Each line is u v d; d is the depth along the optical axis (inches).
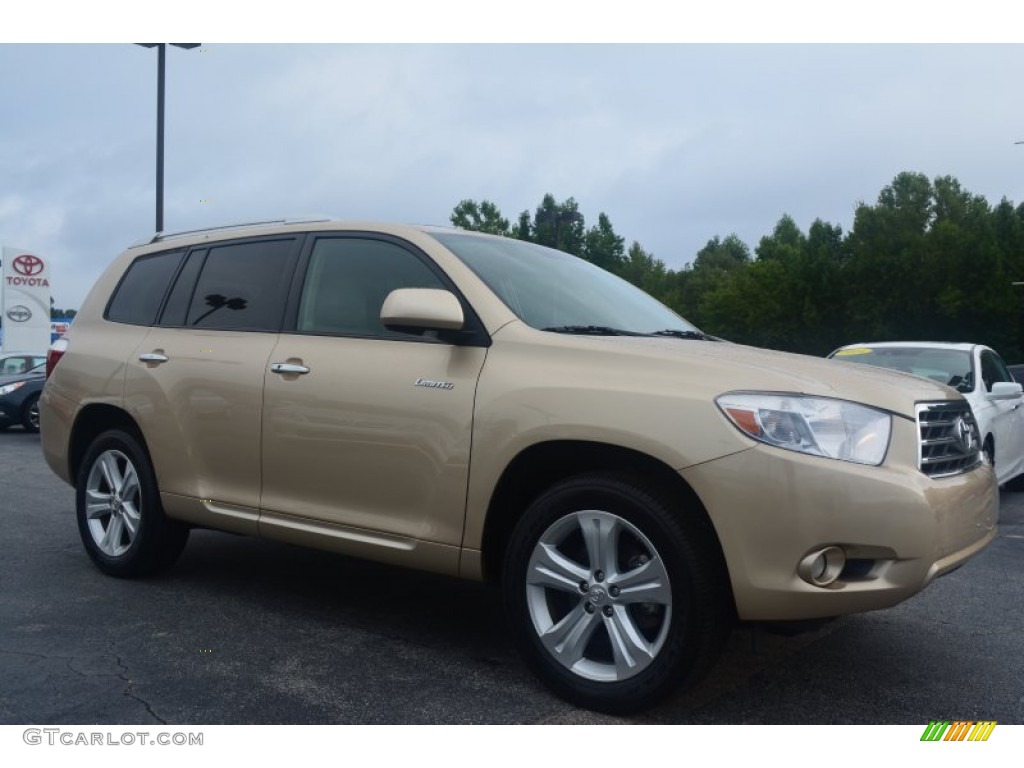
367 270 165.9
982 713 132.0
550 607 135.6
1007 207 2273.6
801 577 117.6
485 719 126.4
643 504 123.7
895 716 130.3
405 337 154.4
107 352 202.8
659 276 3149.6
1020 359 1927.9
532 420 134.0
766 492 117.6
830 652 157.9
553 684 132.1
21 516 275.1
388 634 164.1
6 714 126.6
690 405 123.4
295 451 163.0
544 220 1059.3
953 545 124.6
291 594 189.8
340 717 126.7
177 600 183.9
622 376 130.7
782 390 122.0
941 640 166.1
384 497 151.3
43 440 217.8
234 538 243.3
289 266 177.8
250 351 173.8
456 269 153.9
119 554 197.6
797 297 2126.0
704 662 121.8
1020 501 362.6
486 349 144.3
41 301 921.5
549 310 154.6
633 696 124.5
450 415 143.1
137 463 192.9
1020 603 192.7
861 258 2053.4
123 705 130.1
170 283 200.2
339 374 158.1
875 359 352.2
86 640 158.4
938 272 1940.2
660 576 123.0
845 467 117.8
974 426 144.8
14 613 173.9
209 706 130.0
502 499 141.7
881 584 118.2
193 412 180.7
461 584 200.2
